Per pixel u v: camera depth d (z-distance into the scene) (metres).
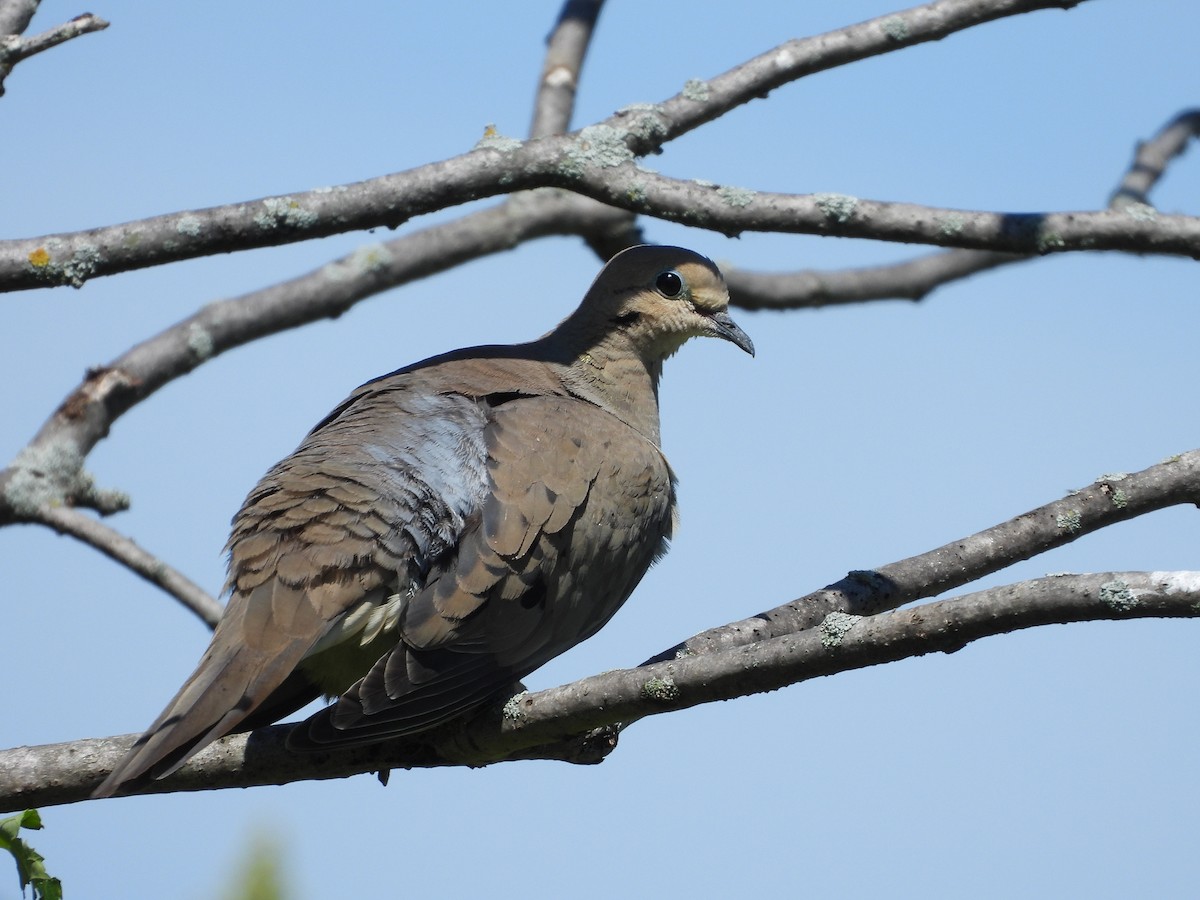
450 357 11.88
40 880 8.41
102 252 9.62
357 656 9.91
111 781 7.77
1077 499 9.07
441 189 10.34
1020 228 10.87
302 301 15.22
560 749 9.10
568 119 15.00
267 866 7.52
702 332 12.79
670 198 10.68
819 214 10.73
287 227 9.94
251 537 9.20
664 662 8.00
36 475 12.94
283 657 8.80
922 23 11.54
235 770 8.98
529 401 10.87
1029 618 7.16
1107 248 10.91
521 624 9.95
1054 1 11.51
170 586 12.19
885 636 7.32
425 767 9.27
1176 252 10.95
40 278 9.54
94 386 13.72
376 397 10.54
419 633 9.39
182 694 8.48
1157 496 8.96
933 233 10.78
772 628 9.19
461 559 9.78
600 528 10.56
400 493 9.55
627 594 11.03
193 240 9.74
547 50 15.27
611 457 10.80
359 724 8.70
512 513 10.04
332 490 9.35
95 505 13.22
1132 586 7.07
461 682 9.38
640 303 12.70
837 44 11.45
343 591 9.14
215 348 14.64
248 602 8.96
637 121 10.92
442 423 10.20
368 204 10.11
